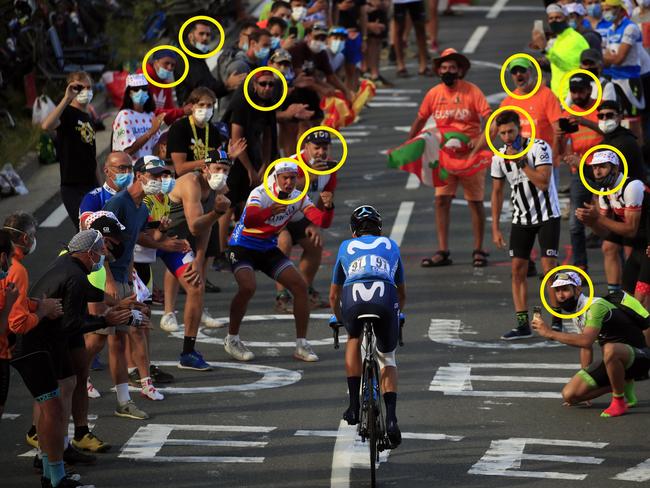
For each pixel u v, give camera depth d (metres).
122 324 33.66
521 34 101.31
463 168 51.69
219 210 39.31
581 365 38.22
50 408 30.89
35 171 64.12
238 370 41.12
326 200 44.25
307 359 42.03
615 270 44.97
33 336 30.91
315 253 45.97
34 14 71.81
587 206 43.44
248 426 36.03
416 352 42.75
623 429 35.38
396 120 77.81
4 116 67.50
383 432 31.42
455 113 52.03
